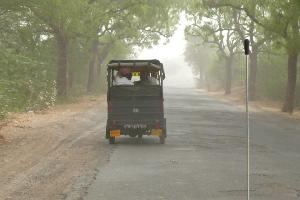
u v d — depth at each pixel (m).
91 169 17.61
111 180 15.70
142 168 17.89
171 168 17.91
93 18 53.25
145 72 25.28
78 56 66.12
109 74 25.03
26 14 46.38
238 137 28.16
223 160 19.84
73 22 48.38
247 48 12.94
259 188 14.57
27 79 40.91
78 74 74.44
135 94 24.75
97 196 13.53
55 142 24.33
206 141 26.03
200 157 20.58
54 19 47.03
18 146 22.58
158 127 24.59
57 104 48.81
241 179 15.95
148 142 25.56
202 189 14.43
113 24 69.25
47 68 50.91
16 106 38.12
